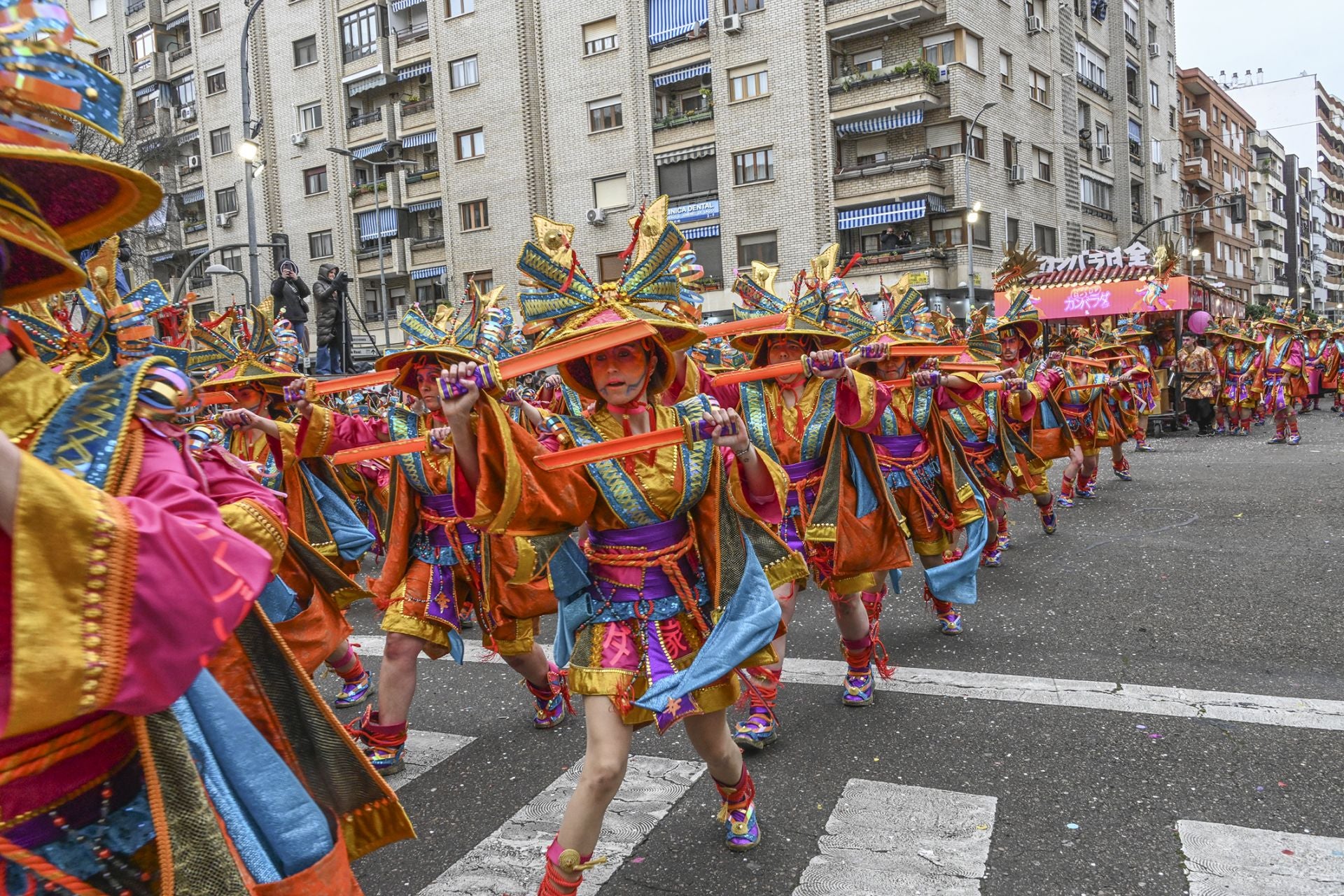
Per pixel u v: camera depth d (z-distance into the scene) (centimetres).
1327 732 419
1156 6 4653
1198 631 576
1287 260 8294
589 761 283
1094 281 1870
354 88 3672
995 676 516
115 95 154
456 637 459
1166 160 4769
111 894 163
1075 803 367
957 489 587
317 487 557
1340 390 2270
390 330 3716
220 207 4091
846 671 543
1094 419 1073
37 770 156
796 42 2878
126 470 154
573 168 3244
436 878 337
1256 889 303
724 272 3048
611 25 3141
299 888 191
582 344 279
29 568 126
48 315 228
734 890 318
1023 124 3272
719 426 288
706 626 306
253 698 210
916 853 335
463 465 265
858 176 2862
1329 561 728
